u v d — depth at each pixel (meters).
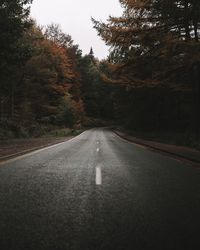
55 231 5.90
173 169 13.86
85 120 110.75
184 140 27.97
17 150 21.83
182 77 27.72
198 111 27.50
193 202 8.09
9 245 5.22
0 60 29.45
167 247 5.18
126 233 5.82
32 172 12.71
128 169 13.82
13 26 28.55
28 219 6.60
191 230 6.00
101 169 13.76
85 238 5.55
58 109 72.94
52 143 31.36
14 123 42.81
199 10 22.09
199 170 13.57
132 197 8.57
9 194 8.83
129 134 54.50
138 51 26.59
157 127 51.12
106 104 139.50
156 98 47.44
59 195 8.75
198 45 22.23
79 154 20.77
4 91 38.50
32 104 63.62
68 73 81.25
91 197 8.54
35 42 53.56
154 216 6.87
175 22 24.69
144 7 24.89
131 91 47.88
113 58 27.78
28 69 52.75
